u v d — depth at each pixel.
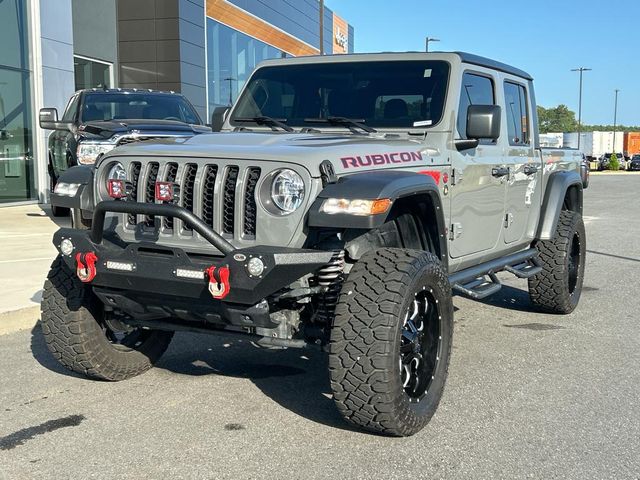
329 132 5.04
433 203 4.28
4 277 7.70
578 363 5.37
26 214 14.30
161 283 3.75
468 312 7.06
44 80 16.98
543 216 6.63
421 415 3.93
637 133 74.81
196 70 29.50
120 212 3.85
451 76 5.05
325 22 51.31
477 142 5.11
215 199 3.84
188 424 4.10
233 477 3.44
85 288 4.43
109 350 4.62
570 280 7.06
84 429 4.02
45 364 5.22
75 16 21.59
